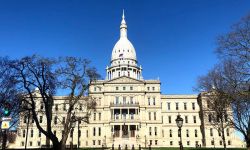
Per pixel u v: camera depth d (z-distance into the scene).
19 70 51.72
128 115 122.38
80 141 122.06
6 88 53.59
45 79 53.22
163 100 134.00
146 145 114.94
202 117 126.00
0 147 71.50
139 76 160.00
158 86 126.94
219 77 69.81
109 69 159.75
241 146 121.62
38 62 52.66
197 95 134.12
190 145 128.50
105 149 83.94
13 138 122.56
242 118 58.91
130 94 125.25
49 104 55.56
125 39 169.12
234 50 45.31
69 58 59.00
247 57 44.69
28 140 123.19
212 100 71.75
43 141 123.12
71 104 59.16
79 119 64.81
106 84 126.56
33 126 124.31
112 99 124.88
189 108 133.00
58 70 57.66
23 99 53.94
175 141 128.62
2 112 49.50
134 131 121.88
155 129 122.06
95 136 121.69
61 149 53.31
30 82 52.31
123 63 160.00
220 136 114.44
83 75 59.72
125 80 127.00
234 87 49.50
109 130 120.50
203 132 125.50
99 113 124.06
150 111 124.12
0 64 53.31
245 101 50.66
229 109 68.94
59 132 122.50
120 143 110.44
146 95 126.06
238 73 48.38
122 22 173.50
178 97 134.25
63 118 122.50
